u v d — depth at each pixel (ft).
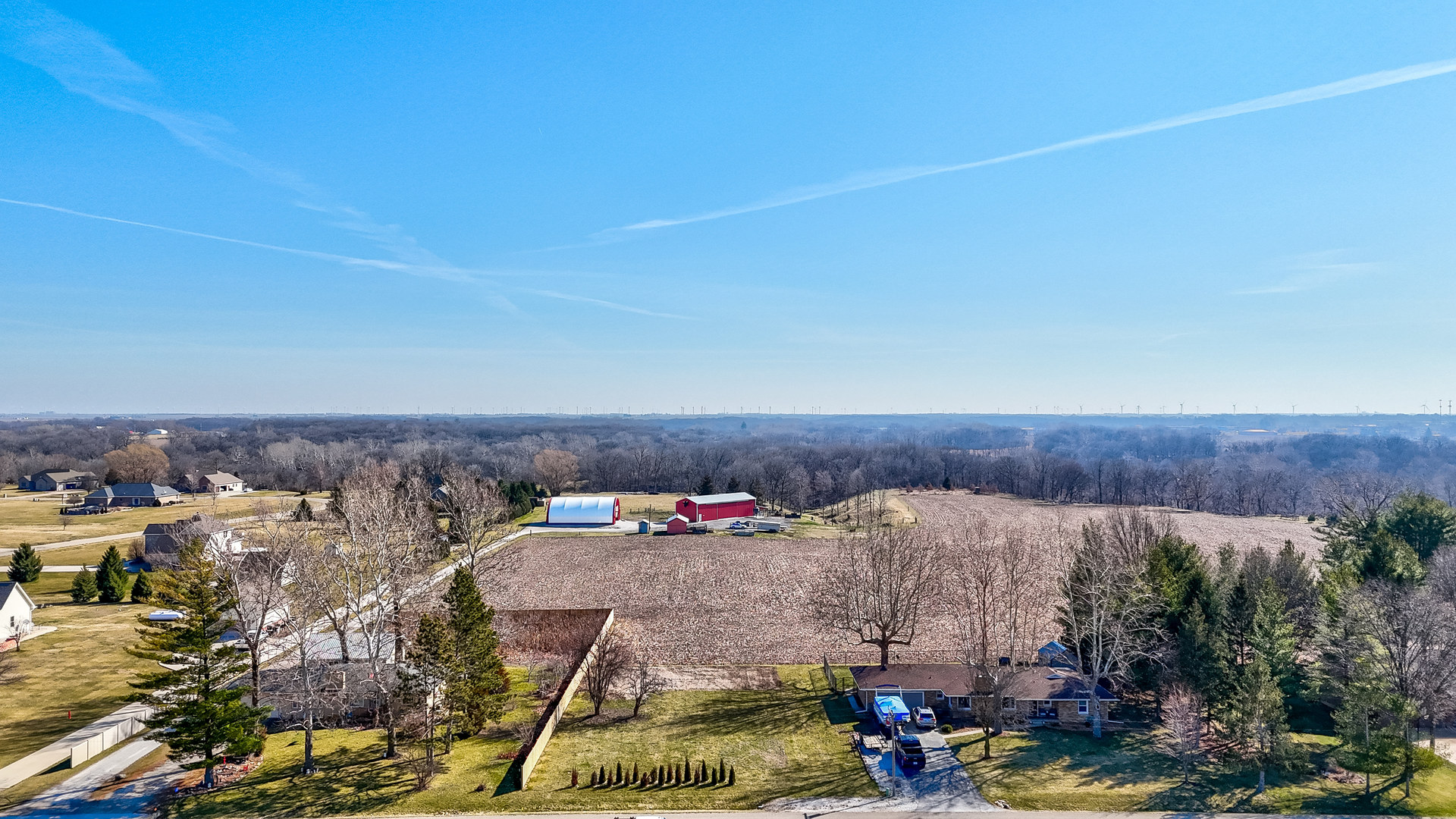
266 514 361.51
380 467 501.97
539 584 336.08
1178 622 204.64
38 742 172.45
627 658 211.82
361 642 206.69
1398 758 156.56
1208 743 182.60
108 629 253.03
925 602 279.08
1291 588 238.27
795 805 150.51
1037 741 184.44
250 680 189.26
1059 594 231.30
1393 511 288.51
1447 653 173.47
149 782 156.46
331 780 159.12
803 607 299.79
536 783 158.51
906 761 167.84
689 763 169.68
